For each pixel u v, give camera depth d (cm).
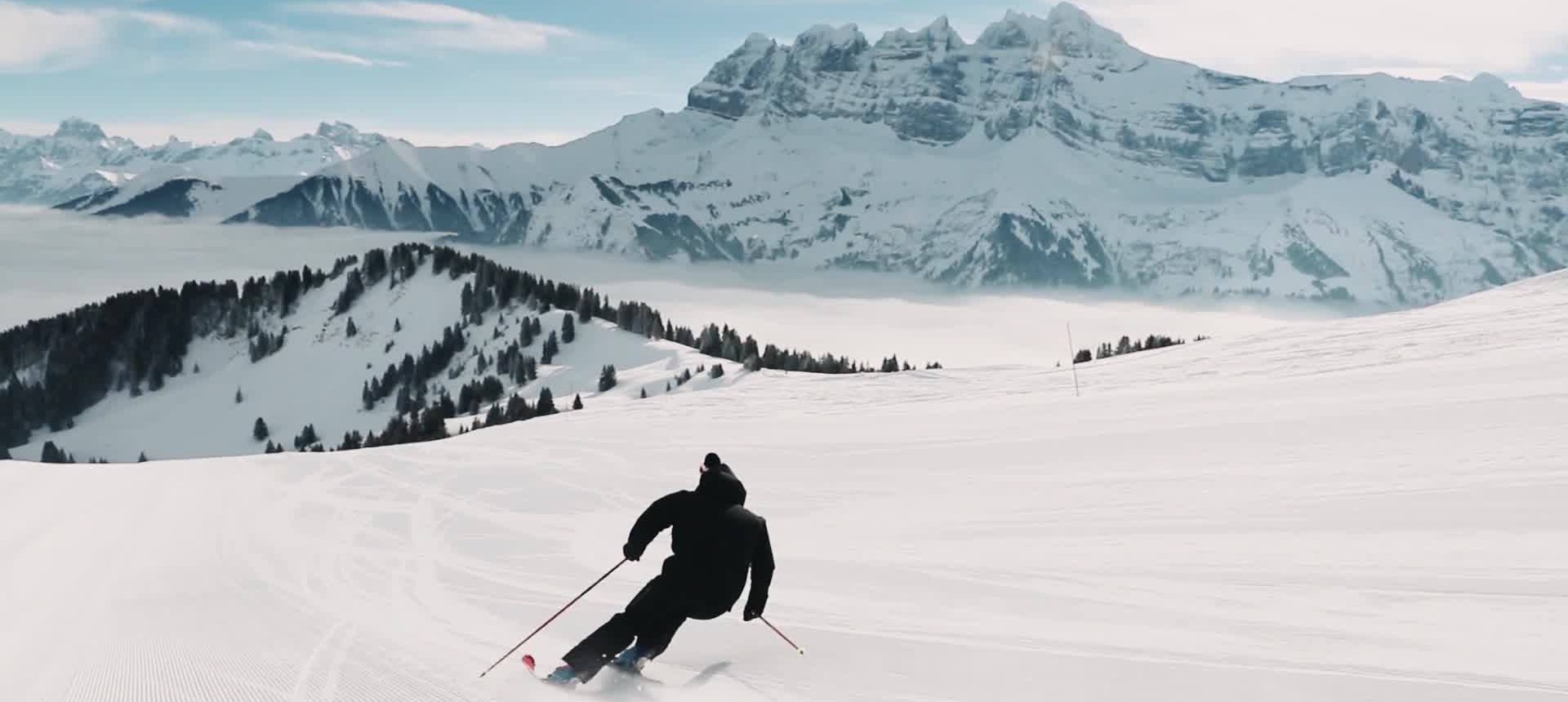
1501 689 526
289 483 2214
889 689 549
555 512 1738
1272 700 514
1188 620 736
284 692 514
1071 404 2806
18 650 659
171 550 1345
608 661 558
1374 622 714
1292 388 2541
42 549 1362
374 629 745
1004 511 1396
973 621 750
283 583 1069
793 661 620
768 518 1569
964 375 5603
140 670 573
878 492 1741
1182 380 3881
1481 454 1366
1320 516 1135
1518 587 787
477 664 599
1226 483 1416
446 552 1312
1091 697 525
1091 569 963
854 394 4984
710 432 2952
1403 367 2777
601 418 4225
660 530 605
